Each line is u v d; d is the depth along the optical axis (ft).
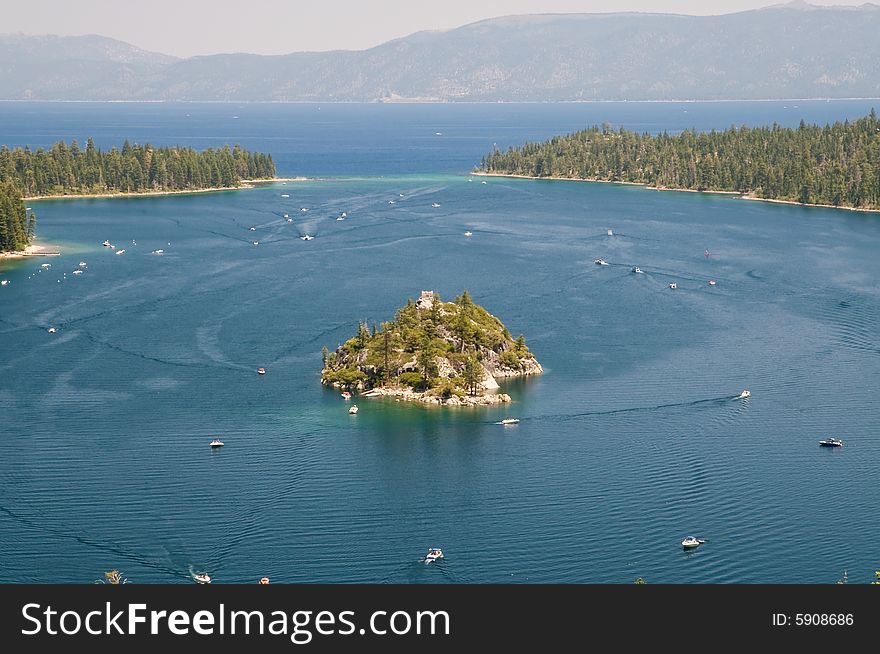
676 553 579.89
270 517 617.62
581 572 560.20
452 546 586.04
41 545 584.40
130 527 605.73
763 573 559.38
